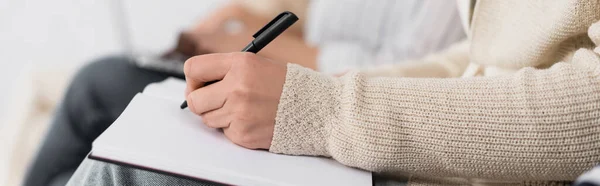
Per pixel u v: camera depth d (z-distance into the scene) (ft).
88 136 2.67
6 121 3.53
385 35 3.52
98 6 4.00
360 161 1.42
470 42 1.92
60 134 2.65
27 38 4.09
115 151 1.33
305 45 3.72
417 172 1.47
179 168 1.32
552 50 1.67
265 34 1.54
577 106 1.34
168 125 1.48
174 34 3.38
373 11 3.46
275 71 1.47
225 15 3.66
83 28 4.18
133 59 3.02
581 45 1.61
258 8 3.76
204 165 1.33
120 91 2.82
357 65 3.43
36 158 2.61
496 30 1.84
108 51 4.02
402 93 1.43
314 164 1.45
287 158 1.46
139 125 1.45
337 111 1.45
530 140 1.35
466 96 1.40
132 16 3.54
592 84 1.35
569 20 1.52
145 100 1.60
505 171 1.41
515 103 1.37
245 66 1.45
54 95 3.63
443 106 1.40
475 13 1.83
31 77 3.70
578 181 0.85
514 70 1.82
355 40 3.63
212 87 1.47
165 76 3.00
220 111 1.46
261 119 1.43
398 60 3.40
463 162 1.40
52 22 4.16
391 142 1.39
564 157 1.36
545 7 1.61
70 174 2.59
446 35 3.27
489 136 1.37
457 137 1.38
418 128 1.39
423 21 3.28
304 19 3.82
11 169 3.31
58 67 3.84
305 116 1.45
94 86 2.81
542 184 1.51
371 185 1.40
